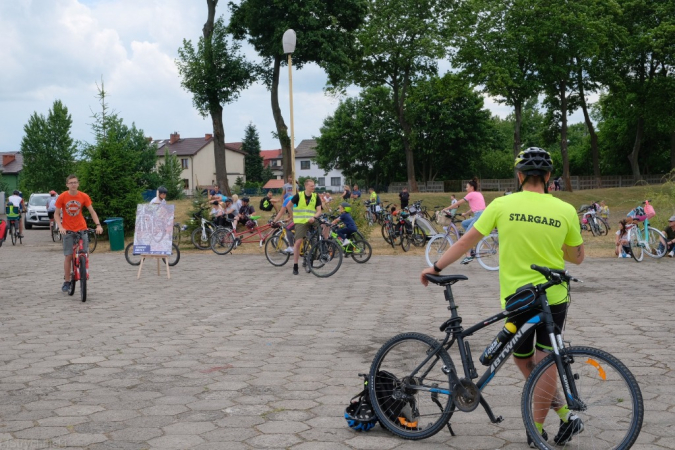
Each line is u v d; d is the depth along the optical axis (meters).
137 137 68.06
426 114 72.81
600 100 67.62
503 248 4.07
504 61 49.75
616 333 7.66
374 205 32.53
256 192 83.81
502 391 5.44
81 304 10.59
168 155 73.06
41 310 10.00
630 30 56.56
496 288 11.84
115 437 4.44
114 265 17.05
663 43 53.47
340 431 4.55
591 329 7.91
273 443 4.31
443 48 50.06
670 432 4.39
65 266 11.69
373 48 51.38
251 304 10.45
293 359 6.68
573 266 15.39
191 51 38.41
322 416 4.88
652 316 8.77
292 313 9.52
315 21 37.03
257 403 5.20
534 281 3.98
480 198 15.05
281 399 5.31
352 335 7.88
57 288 12.68
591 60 54.88
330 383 5.77
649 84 57.81
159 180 69.38
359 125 79.25
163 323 8.80
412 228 20.39
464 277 4.28
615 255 17.69
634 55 56.91
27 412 5.00
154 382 5.86
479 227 4.14
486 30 50.78
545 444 3.86
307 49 37.91
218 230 20.03
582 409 3.74
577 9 49.84
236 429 4.59
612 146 70.94
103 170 24.95
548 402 3.86
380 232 28.39
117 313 9.66
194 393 5.50
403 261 17.39
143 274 14.97
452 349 5.04
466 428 4.59
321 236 14.41
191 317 9.27
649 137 67.56
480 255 14.89
